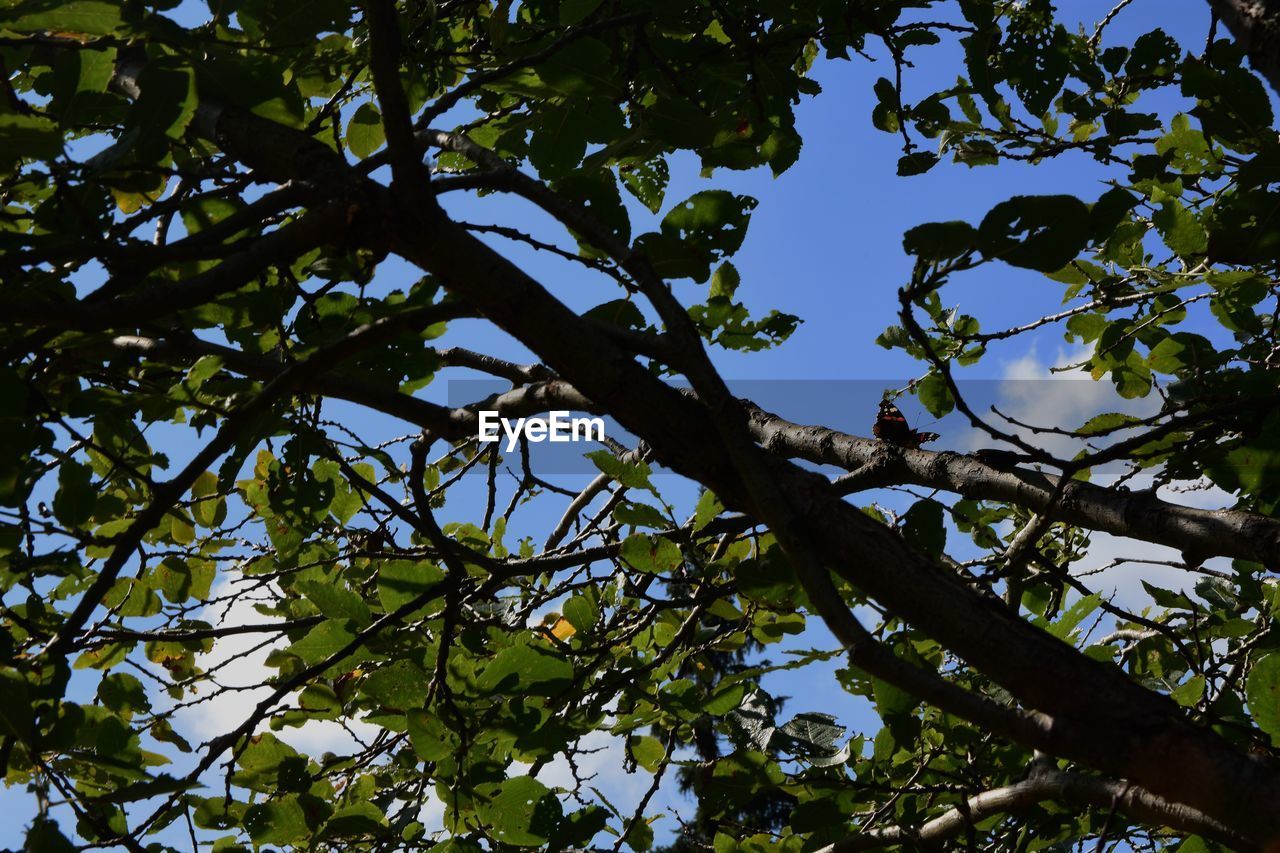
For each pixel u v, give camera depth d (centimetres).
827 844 306
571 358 170
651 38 278
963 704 137
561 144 259
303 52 228
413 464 265
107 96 188
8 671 154
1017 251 158
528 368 300
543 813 235
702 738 427
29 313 154
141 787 166
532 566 265
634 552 250
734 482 167
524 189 199
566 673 239
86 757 167
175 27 188
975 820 259
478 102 312
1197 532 199
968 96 351
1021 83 282
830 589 148
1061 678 137
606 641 316
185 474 174
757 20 289
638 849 327
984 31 275
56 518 196
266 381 228
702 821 337
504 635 289
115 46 185
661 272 212
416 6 269
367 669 317
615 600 386
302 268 230
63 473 196
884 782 309
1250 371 247
